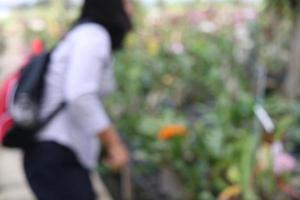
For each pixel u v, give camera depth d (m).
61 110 1.48
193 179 1.86
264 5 2.71
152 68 3.81
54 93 1.47
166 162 2.01
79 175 1.52
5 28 8.92
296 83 2.88
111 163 1.49
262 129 1.67
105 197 2.57
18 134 1.48
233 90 2.75
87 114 1.39
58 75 1.46
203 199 1.78
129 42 4.27
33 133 1.48
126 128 2.60
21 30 7.29
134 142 2.44
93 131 1.41
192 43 4.44
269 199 1.61
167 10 6.29
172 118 2.53
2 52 7.88
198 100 3.76
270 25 2.94
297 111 2.36
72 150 1.49
